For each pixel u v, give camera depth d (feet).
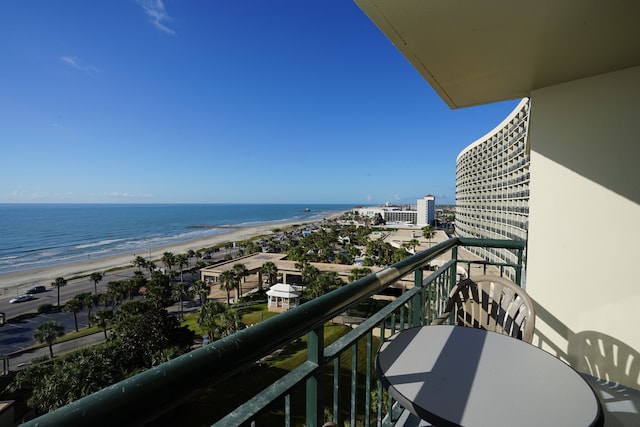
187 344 54.90
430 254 6.15
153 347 49.65
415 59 6.16
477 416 2.92
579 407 3.07
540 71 6.72
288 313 2.59
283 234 292.61
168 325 53.26
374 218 390.42
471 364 3.79
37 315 96.27
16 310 101.04
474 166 132.98
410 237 191.21
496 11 4.61
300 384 2.75
